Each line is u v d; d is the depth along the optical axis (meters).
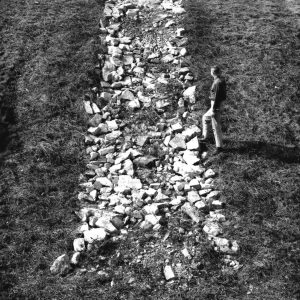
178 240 9.38
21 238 9.43
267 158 11.42
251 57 15.09
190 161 11.38
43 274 8.74
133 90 13.93
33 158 11.36
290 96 13.49
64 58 14.62
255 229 9.60
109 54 15.33
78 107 13.02
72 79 13.86
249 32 16.33
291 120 12.67
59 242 9.39
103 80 14.30
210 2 18.61
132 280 8.58
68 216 10.01
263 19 17.23
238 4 18.45
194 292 8.35
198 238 9.39
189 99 13.49
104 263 8.96
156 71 14.73
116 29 16.58
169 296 8.29
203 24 16.83
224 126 12.45
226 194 10.48
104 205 10.31
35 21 16.42
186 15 17.48
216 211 10.10
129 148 11.95
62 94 13.32
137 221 9.87
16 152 11.52
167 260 8.97
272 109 13.02
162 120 12.87
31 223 9.81
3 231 9.60
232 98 13.37
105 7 18.00
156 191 10.61
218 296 8.29
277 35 16.16
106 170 11.32
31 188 10.59
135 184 10.83
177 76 14.47
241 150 11.67
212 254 9.02
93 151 11.87
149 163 11.44
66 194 10.55
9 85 13.43
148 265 8.88
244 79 14.08
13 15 16.70
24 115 12.55
